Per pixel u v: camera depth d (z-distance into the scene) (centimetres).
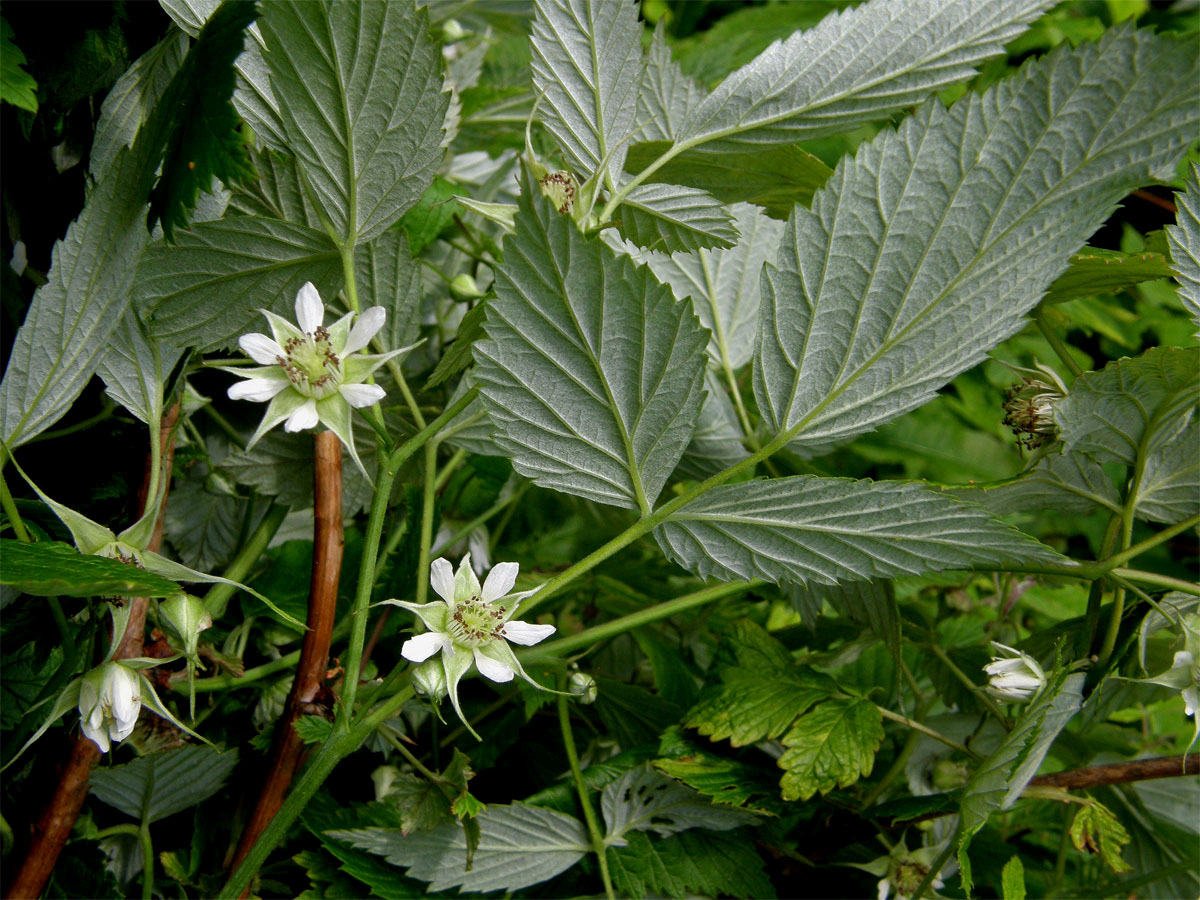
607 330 14
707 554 16
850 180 14
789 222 14
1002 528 15
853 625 22
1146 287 42
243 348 14
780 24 38
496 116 26
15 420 16
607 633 20
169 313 16
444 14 25
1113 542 18
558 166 21
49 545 13
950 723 22
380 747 20
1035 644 20
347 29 13
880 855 21
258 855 15
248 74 15
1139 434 17
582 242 13
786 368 15
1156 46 13
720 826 20
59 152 18
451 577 14
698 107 15
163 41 17
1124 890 21
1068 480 18
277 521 21
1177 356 16
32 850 17
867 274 15
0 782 18
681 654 26
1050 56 14
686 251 16
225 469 20
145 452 19
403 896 18
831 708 20
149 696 14
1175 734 29
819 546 15
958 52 15
